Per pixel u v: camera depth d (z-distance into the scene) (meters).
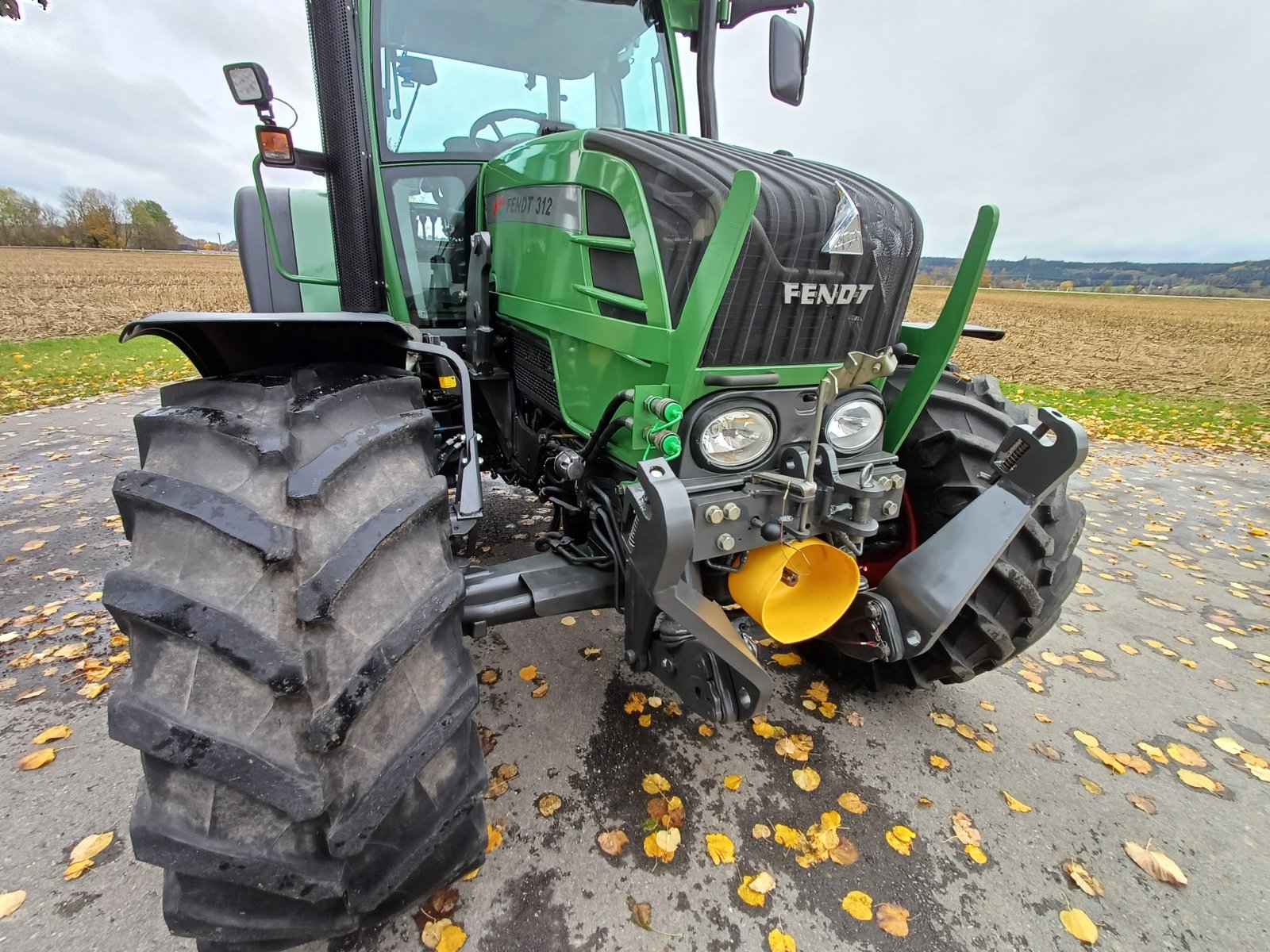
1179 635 3.02
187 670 1.11
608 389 1.74
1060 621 3.10
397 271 2.59
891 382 1.97
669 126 2.82
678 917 1.60
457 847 1.37
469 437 1.77
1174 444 7.09
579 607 1.73
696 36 2.78
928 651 2.14
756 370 1.52
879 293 1.59
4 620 2.80
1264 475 5.85
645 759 2.09
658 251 1.48
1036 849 1.84
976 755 2.18
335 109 2.30
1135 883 1.75
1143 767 2.17
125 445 5.39
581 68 2.80
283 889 1.13
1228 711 2.48
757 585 1.64
